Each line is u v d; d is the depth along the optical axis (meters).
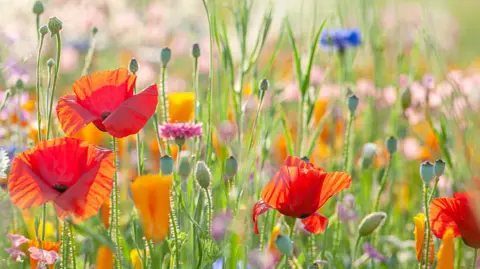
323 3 2.16
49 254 1.58
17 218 1.72
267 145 1.78
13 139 1.86
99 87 1.56
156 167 1.81
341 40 2.09
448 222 1.59
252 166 1.74
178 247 1.58
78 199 1.49
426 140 2.07
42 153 1.50
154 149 1.81
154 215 1.52
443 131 1.83
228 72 1.76
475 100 2.02
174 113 1.75
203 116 1.75
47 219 1.79
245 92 1.99
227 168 1.63
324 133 2.07
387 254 1.85
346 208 1.78
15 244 1.61
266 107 1.96
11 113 1.91
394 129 2.05
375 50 2.14
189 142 1.78
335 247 1.75
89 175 1.49
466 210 1.58
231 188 1.66
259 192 1.70
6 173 1.62
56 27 1.59
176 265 1.57
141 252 1.62
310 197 1.54
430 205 1.59
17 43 1.99
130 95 1.56
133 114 1.54
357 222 1.82
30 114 1.96
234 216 1.61
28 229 1.72
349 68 2.14
